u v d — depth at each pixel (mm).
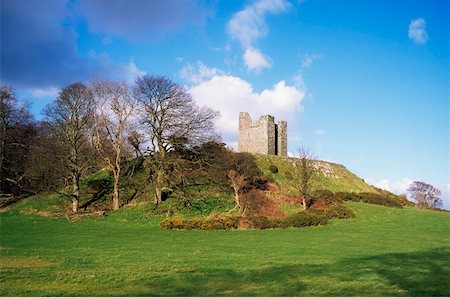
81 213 52625
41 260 26703
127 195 60594
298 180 63000
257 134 84250
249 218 46656
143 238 37938
